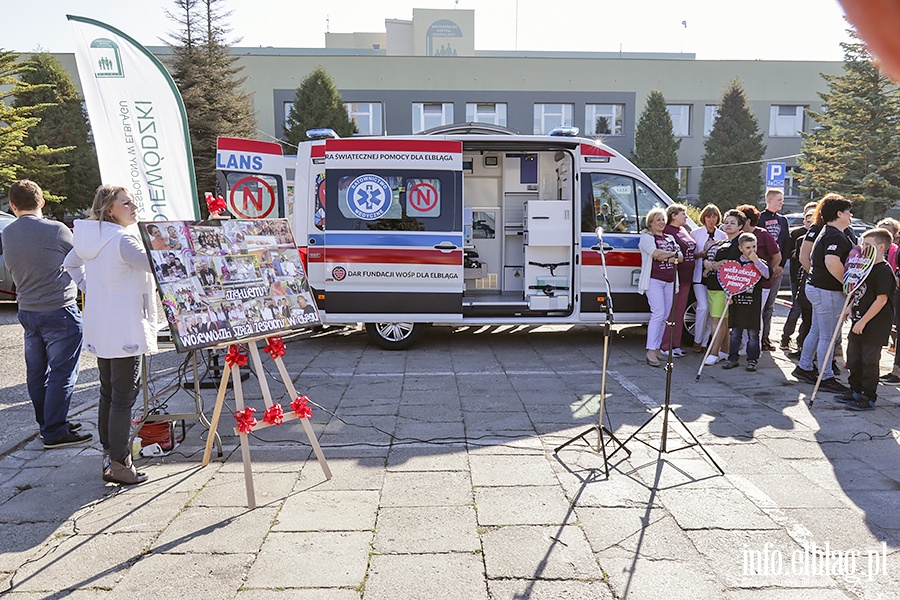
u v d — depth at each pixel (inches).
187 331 147.3
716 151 1263.5
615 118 1317.7
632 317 318.7
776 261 295.9
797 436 192.5
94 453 182.4
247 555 126.2
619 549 127.4
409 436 193.2
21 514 144.9
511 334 362.9
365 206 307.3
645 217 315.3
